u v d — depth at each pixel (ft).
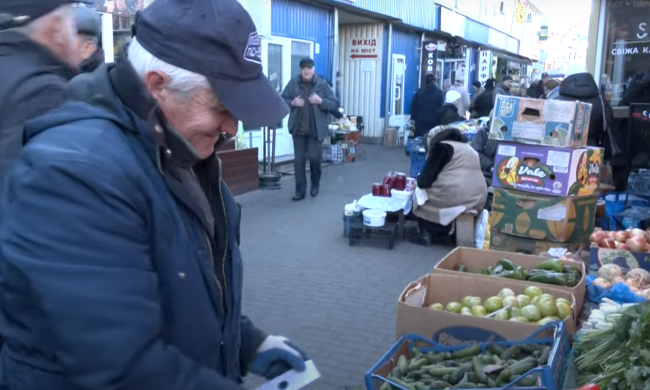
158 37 4.34
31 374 3.98
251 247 23.30
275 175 35.22
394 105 62.39
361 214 24.18
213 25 4.32
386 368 10.12
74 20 7.29
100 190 3.96
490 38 90.84
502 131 18.61
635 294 12.55
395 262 21.80
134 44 4.51
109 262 3.92
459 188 22.99
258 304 17.48
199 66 4.31
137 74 4.42
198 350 4.69
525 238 18.70
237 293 5.43
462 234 23.22
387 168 44.11
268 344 6.02
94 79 4.55
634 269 14.42
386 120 60.54
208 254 4.96
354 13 52.29
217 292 5.02
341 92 59.88
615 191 23.36
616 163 23.93
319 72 48.29
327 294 18.42
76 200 3.88
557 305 11.51
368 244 24.00
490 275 13.58
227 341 5.23
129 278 3.96
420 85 67.97
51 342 3.81
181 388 4.08
